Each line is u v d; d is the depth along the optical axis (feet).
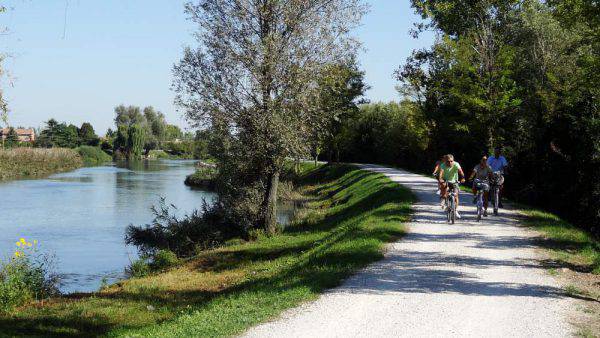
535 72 119.44
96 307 41.42
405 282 30.91
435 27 121.60
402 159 179.93
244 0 69.51
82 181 200.34
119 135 438.40
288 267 45.78
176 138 571.28
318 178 179.73
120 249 78.33
